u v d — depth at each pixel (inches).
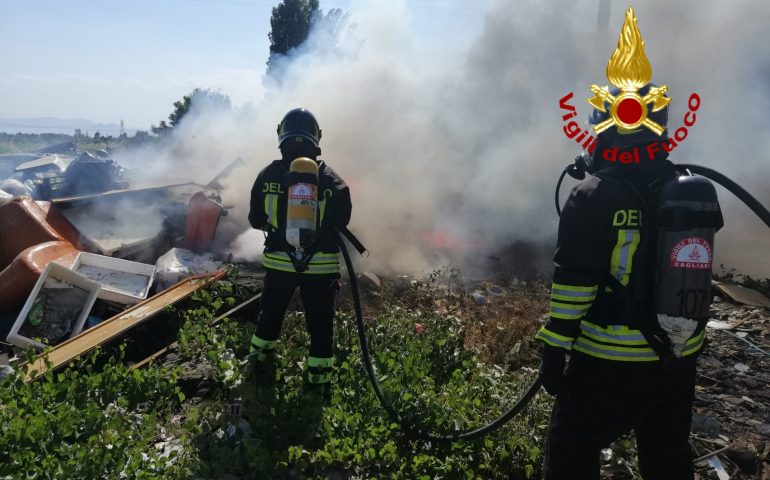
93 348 153.4
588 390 82.7
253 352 141.3
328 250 135.9
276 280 137.4
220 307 193.0
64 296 189.2
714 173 83.0
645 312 77.5
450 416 127.8
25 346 167.0
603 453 124.5
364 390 140.0
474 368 165.5
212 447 114.9
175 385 144.8
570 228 79.3
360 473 116.6
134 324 168.1
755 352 197.6
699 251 73.4
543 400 142.0
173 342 174.9
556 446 86.4
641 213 77.5
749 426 147.6
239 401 133.5
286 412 126.8
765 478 125.6
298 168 125.9
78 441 117.0
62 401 129.7
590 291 78.6
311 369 138.5
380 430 122.3
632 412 82.0
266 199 134.6
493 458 121.3
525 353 187.2
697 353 83.6
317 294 136.6
